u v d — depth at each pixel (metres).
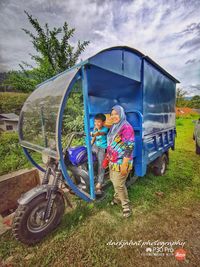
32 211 1.87
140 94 2.77
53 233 2.13
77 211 2.53
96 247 1.91
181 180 3.63
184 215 2.45
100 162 2.48
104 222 2.31
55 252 1.85
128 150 2.06
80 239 2.02
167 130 4.04
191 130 11.30
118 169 2.16
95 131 2.67
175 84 4.48
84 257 1.79
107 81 2.58
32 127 2.45
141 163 2.72
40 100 2.23
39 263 1.73
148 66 2.87
